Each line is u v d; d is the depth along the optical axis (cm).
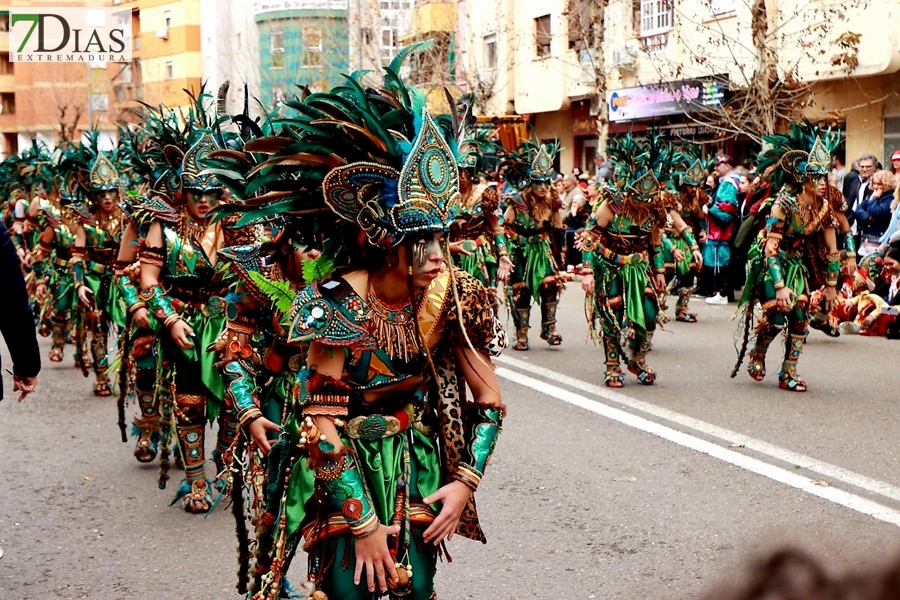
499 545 561
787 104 1894
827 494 627
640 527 582
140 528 611
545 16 3072
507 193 1265
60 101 5300
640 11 2555
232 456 421
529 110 3178
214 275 613
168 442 661
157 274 609
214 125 612
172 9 5412
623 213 960
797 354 947
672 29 2280
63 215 1123
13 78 6481
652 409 882
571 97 2980
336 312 314
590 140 3045
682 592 482
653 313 973
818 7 2011
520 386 1006
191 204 614
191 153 605
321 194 320
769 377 1021
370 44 3425
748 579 97
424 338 321
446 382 336
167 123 653
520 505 630
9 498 679
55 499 675
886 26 1883
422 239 307
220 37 4966
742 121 1880
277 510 343
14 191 1997
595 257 977
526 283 1219
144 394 716
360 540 312
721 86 2073
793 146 915
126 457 783
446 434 336
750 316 961
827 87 2097
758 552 103
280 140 323
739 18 2177
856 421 819
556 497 644
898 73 1950
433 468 334
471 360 333
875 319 1284
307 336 312
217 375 608
